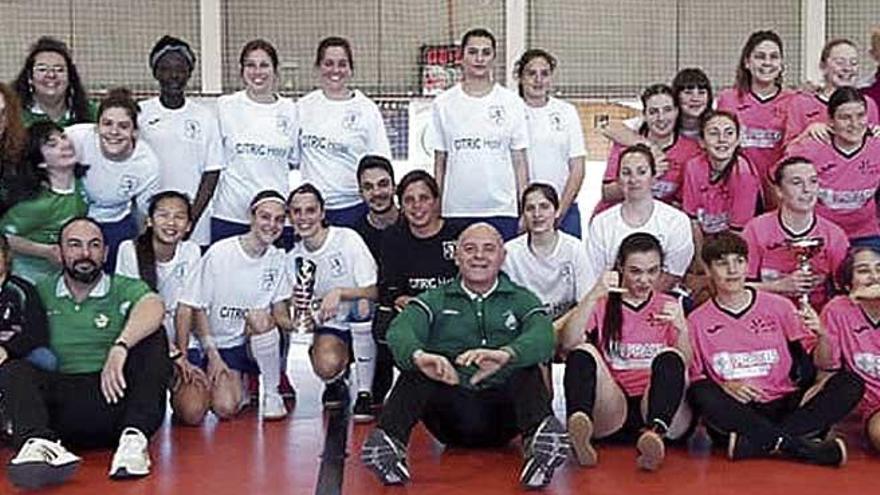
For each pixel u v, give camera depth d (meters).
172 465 4.02
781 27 8.80
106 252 4.66
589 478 3.80
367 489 3.72
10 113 4.52
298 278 4.80
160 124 4.94
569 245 4.57
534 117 5.19
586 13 8.74
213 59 8.48
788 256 4.50
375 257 4.95
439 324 4.09
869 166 4.73
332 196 5.18
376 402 4.93
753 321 4.15
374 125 5.23
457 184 4.99
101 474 3.89
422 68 8.82
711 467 3.92
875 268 4.10
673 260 4.63
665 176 5.01
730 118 4.76
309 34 8.79
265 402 4.80
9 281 4.18
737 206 4.84
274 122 5.11
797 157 4.56
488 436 4.18
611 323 4.18
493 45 5.01
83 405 4.06
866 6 8.57
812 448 3.94
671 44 8.85
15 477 3.66
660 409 3.94
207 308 4.84
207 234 5.14
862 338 4.16
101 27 8.60
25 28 8.52
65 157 4.57
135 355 4.14
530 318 4.05
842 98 4.66
